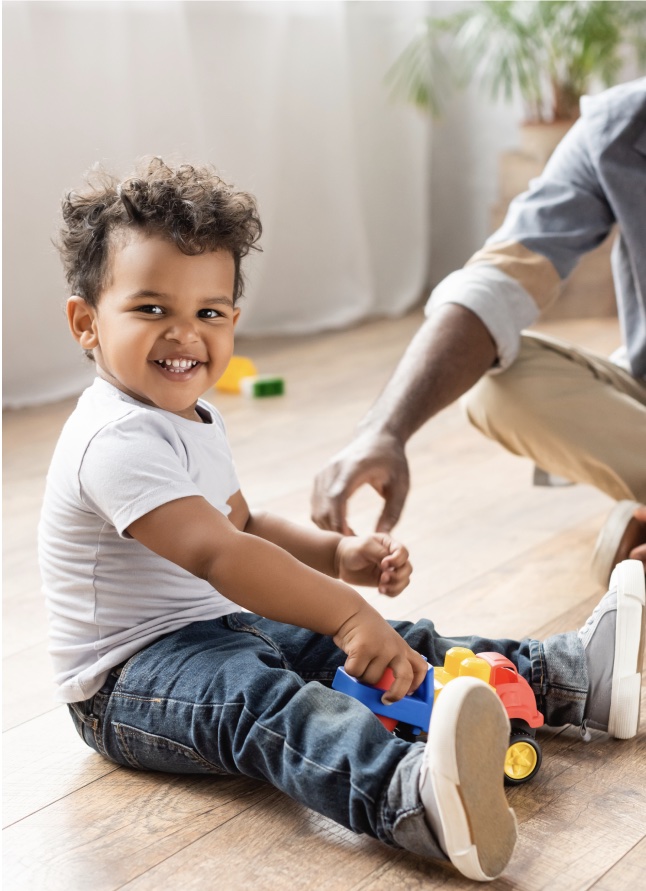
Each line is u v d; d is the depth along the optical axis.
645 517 1.26
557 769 0.93
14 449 2.10
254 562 0.87
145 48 2.58
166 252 0.93
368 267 3.33
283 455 1.98
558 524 1.60
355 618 0.88
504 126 3.48
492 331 1.30
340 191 3.22
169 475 0.89
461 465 1.91
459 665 0.91
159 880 0.79
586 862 0.79
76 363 2.53
